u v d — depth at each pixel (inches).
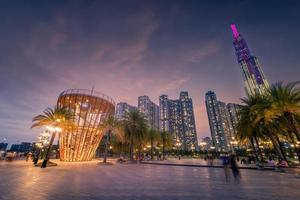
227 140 7381.9
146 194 304.7
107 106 1651.1
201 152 3848.4
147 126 1724.9
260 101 1045.8
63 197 277.6
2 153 1475.1
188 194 305.1
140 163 1360.7
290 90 888.9
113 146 2711.6
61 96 1515.7
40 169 740.0
